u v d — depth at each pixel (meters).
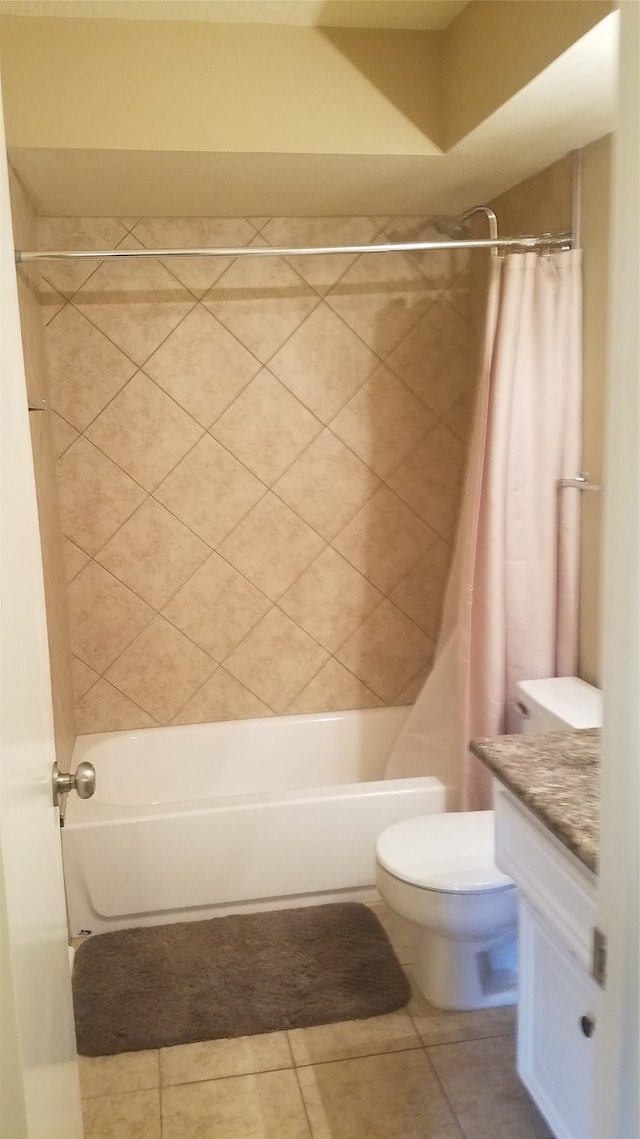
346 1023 2.17
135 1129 1.88
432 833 2.23
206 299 2.91
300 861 2.60
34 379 2.54
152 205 2.70
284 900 2.64
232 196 2.65
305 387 3.03
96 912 2.52
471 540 2.45
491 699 2.46
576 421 2.40
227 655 3.13
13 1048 0.92
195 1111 1.92
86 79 2.16
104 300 2.85
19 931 0.96
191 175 2.42
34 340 2.59
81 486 2.93
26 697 1.10
